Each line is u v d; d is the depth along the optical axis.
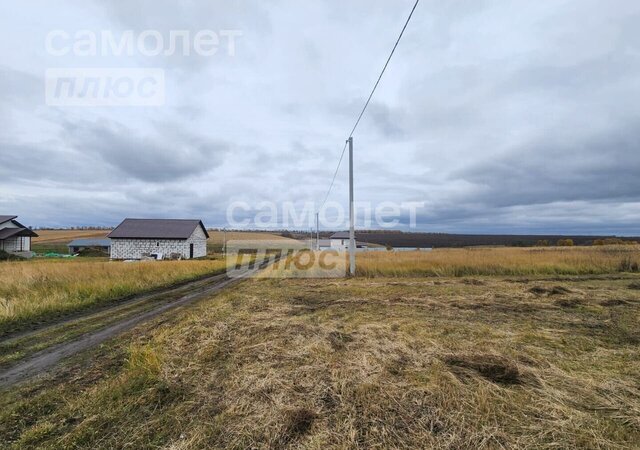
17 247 32.03
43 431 2.30
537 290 8.08
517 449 2.01
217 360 3.62
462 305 6.56
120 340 4.55
